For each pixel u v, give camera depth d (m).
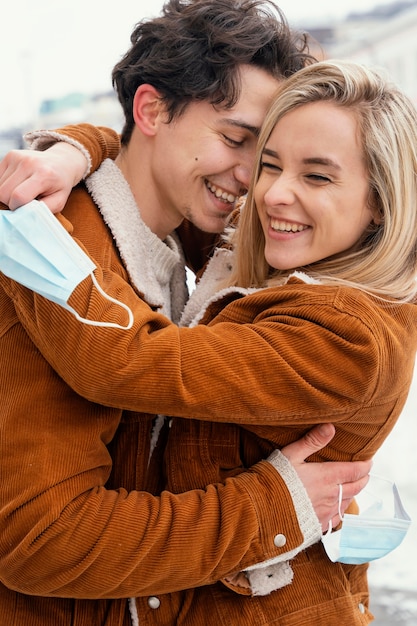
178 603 1.17
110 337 1.04
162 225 1.38
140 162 1.34
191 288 1.53
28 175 1.09
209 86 1.25
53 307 1.04
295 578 1.18
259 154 1.25
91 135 1.26
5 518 1.06
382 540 1.22
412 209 1.19
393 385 1.15
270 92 1.28
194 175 1.30
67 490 1.06
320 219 1.19
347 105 1.17
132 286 1.23
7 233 1.02
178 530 1.08
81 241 1.18
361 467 1.21
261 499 1.12
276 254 1.23
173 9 1.33
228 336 1.11
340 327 1.11
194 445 1.19
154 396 1.05
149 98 1.30
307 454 1.17
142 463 1.21
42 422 1.07
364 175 1.18
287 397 1.10
